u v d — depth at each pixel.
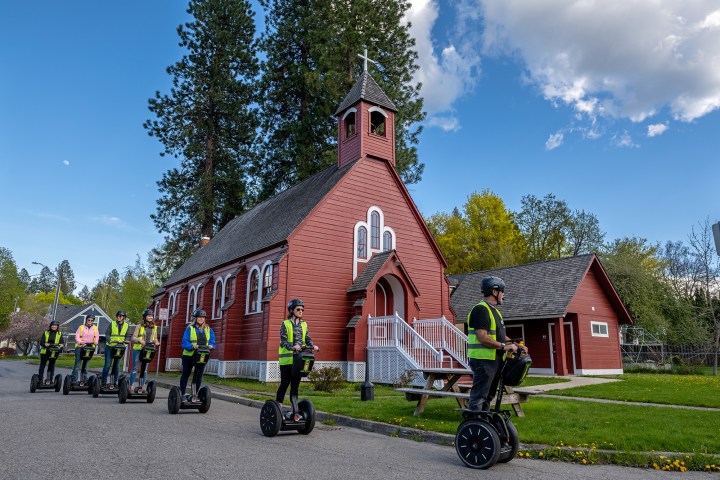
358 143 23.05
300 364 8.05
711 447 6.93
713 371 28.52
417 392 9.51
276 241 20.30
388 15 33.38
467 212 52.62
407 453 6.95
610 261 38.06
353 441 7.83
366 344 19.39
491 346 6.29
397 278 21.14
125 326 14.05
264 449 6.91
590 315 26.30
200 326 10.76
